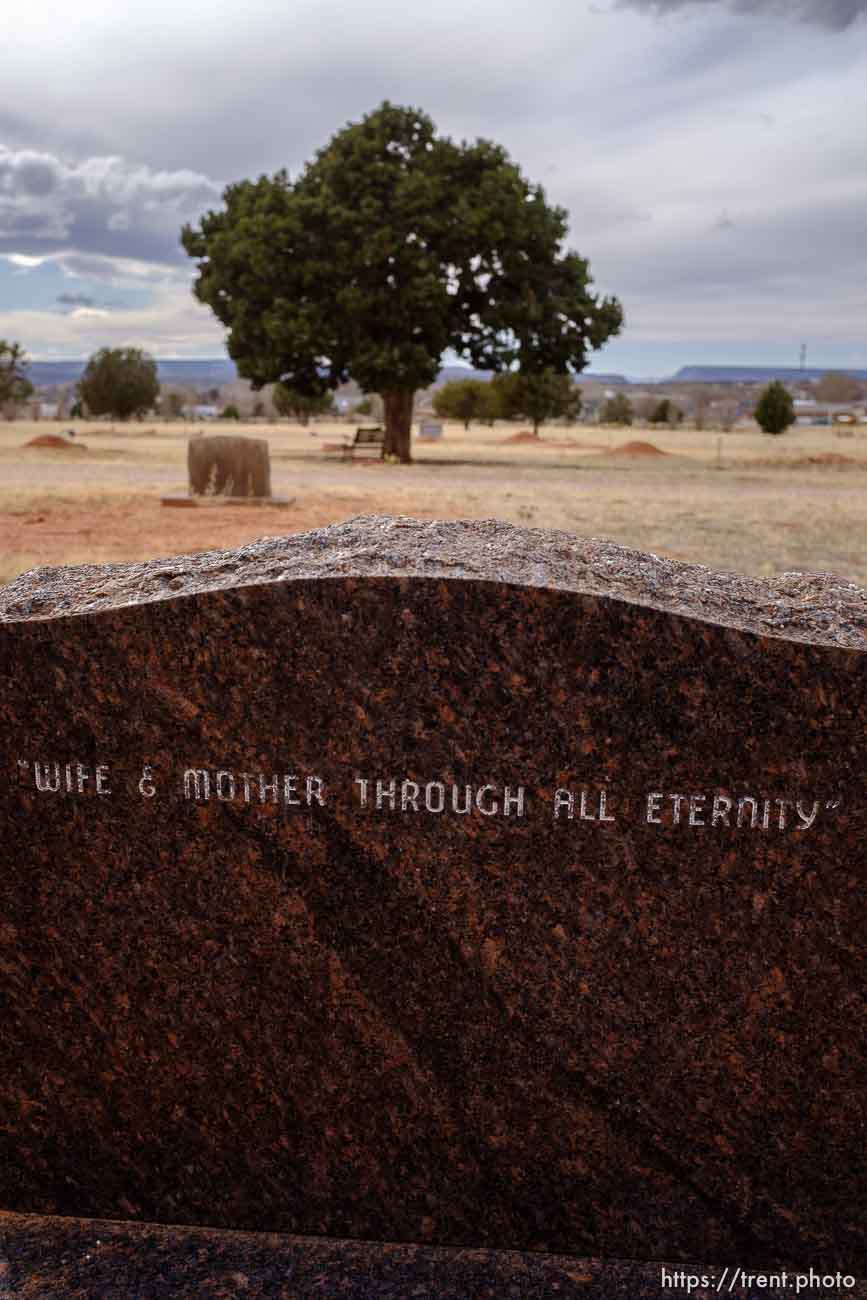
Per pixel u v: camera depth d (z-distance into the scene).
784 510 21.92
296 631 2.83
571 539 3.38
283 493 23.91
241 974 3.04
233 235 38.16
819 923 2.82
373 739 2.86
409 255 36.47
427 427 75.88
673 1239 3.05
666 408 137.25
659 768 2.79
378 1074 3.05
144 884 3.02
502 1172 3.07
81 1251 3.06
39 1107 3.20
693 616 2.73
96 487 24.83
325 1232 3.16
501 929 2.93
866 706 2.70
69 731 2.94
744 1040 2.91
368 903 2.96
